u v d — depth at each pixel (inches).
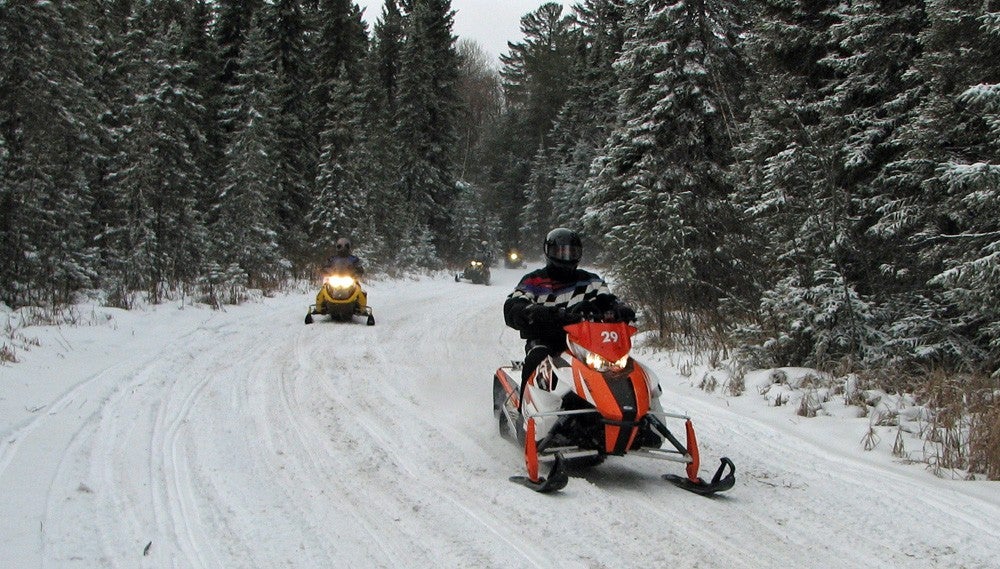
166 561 153.1
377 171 1391.5
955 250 362.0
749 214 445.4
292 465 222.7
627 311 224.4
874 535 179.6
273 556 158.2
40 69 533.0
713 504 199.9
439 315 676.1
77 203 607.8
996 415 262.5
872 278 395.2
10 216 509.0
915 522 188.1
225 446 237.6
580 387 209.0
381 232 1379.2
